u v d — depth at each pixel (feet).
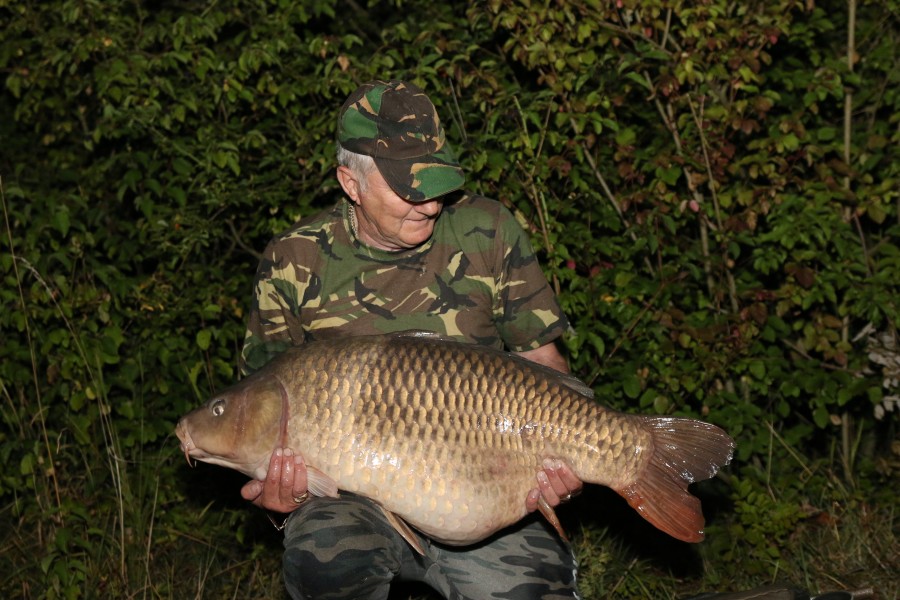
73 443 9.94
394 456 5.56
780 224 8.82
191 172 9.97
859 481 9.32
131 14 11.55
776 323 9.09
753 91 9.04
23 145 12.51
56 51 10.88
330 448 5.59
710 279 9.40
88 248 10.09
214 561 9.05
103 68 9.95
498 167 8.88
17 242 9.36
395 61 9.98
